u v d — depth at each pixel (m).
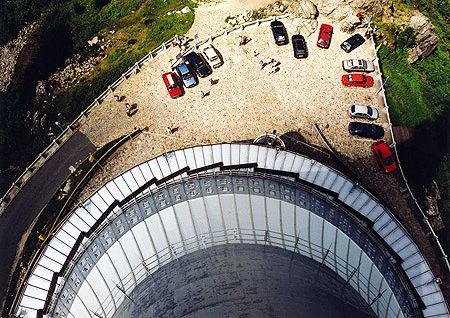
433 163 74.06
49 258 56.50
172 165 62.28
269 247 49.88
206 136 73.12
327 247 51.16
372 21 81.44
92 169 71.75
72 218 58.94
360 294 47.94
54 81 88.00
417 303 53.72
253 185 55.09
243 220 52.19
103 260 51.22
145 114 75.38
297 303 41.53
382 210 59.44
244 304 40.12
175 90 75.69
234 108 74.94
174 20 85.88
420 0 88.31
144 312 43.69
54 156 73.81
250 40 80.38
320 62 78.12
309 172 61.53
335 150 71.38
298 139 72.06
